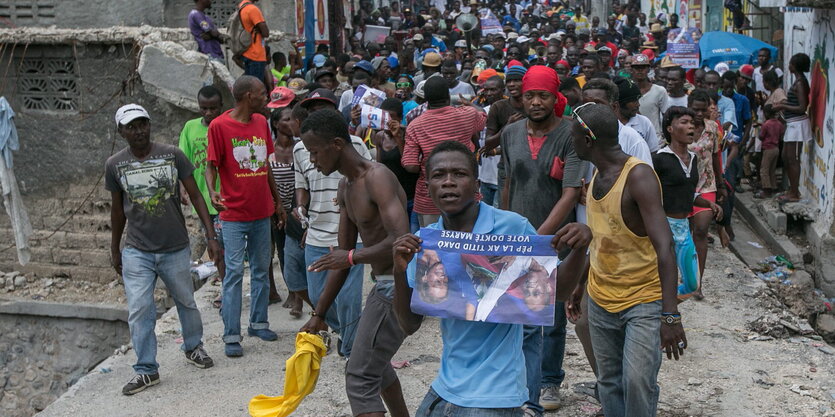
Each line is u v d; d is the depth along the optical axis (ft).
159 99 34.19
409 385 19.20
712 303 25.29
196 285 31.73
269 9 51.21
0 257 36.91
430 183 11.24
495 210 11.41
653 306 13.38
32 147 35.88
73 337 34.88
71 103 35.40
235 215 21.25
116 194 19.69
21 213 35.24
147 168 19.35
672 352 12.64
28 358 35.32
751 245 35.22
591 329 14.35
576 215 17.11
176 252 19.99
